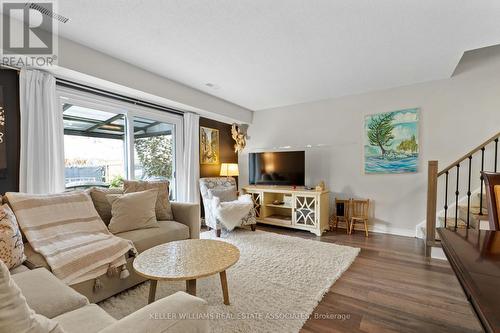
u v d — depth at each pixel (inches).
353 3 69.6
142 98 128.5
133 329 28.6
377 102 150.9
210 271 60.4
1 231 58.2
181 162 159.6
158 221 105.3
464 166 128.7
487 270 33.3
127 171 128.2
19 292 24.6
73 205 81.9
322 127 170.9
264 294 76.8
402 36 87.5
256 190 171.5
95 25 80.4
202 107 153.1
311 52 100.0
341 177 164.1
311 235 145.6
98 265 68.3
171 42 91.6
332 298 75.6
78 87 105.3
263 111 197.2
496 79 122.0
